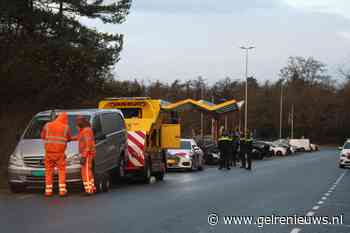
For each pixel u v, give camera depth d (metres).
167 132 23.84
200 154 32.91
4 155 22.44
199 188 19.28
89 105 30.89
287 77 131.38
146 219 11.67
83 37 30.91
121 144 19.52
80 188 18.20
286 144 73.75
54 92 27.80
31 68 26.50
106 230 10.26
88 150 16.11
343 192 19.14
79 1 31.36
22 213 12.27
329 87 127.69
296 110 120.62
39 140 16.72
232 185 20.77
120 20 33.03
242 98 109.19
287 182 23.00
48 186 15.71
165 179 24.17
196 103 37.47
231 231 10.56
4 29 27.30
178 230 10.45
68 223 10.98
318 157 61.94
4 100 26.75
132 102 23.28
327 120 123.56
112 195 16.42
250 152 33.09
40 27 29.20
